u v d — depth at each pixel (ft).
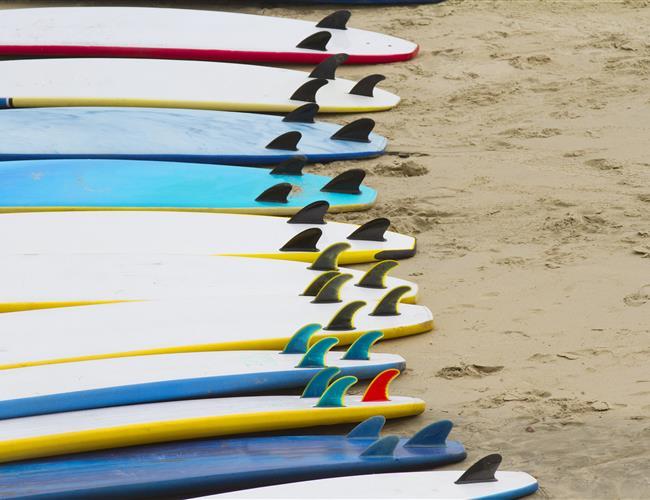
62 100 104.22
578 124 103.35
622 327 67.41
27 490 49.24
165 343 63.52
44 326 65.26
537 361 64.13
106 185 86.53
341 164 97.30
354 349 63.77
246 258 76.59
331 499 49.08
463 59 123.03
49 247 76.54
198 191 87.35
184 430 54.65
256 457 52.95
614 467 51.98
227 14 129.59
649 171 92.02
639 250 78.02
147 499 50.62
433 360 65.46
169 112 101.96
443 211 87.45
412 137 103.30
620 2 140.87
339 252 75.77
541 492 50.72
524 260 78.43
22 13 126.31
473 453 55.01
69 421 54.49
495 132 103.14
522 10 139.23
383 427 58.44
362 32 129.08
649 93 109.91
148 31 122.52
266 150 96.32
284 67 121.60
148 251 76.89
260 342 64.64
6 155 91.30
